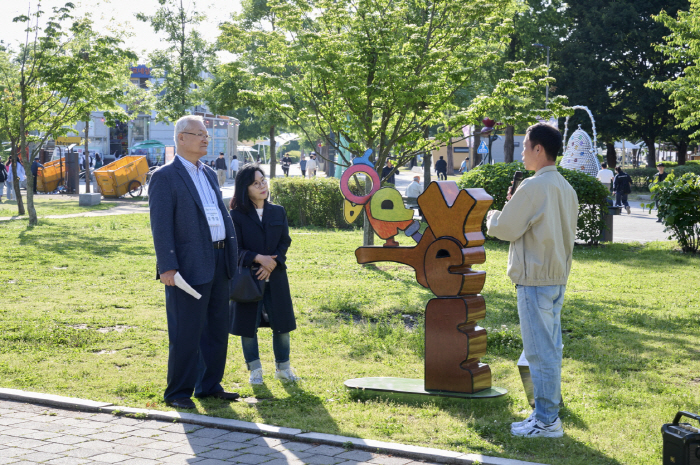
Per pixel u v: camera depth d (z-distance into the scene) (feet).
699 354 21.24
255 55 46.85
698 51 66.44
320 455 12.91
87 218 66.69
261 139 238.89
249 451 13.10
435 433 14.23
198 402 16.46
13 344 21.54
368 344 22.17
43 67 61.41
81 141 147.84
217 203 17.21
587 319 26.35
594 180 50.26
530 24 144.25
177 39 99.86
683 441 10.39
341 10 40.57
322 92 42.37
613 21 156.35
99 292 30.96
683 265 41.70
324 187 62.59
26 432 14.01
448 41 42.96
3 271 36.22
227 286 17.22
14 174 71.10
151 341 22.21
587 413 15.51
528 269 14.12
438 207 16.51
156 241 16.17
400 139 42.24
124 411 15.33
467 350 16.29
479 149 117.29
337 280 35.35
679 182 46.78
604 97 155.33
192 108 111.65
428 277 16.65
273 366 19.85
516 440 13.73
